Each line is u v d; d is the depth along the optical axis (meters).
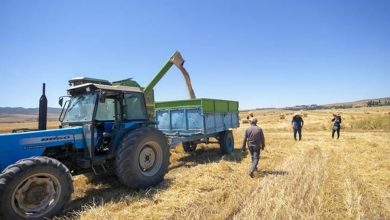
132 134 6.42
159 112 11.45
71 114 6.70
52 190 4.97
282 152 11.91
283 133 23.14
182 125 10.78
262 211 5.14
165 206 5.40
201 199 5.80
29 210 4.71
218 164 8.70
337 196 5.96
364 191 6.27
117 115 6.74
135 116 7.25
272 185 6.76
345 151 11.95
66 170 5.12
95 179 7.30
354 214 5.03
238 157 10.83
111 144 6.46
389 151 11.70
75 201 5.89
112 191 6.46
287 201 5.58
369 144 13.80
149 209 5.27
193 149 11.48
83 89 6.62
